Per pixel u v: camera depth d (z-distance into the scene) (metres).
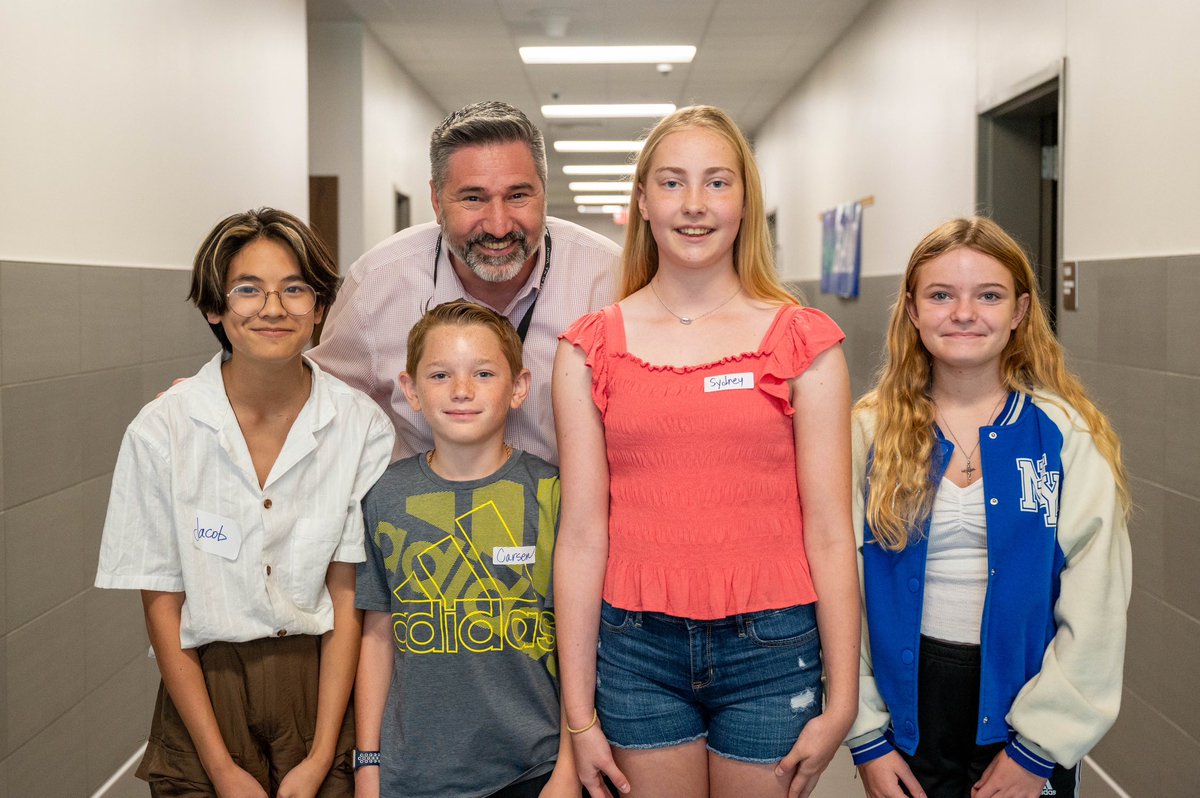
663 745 1.57
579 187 16.81
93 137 2.99
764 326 1.57
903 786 1.74
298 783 1.68
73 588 2.82
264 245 1.64
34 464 2.61
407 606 1.68
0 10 2.48
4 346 2.47
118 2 3.15
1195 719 2.49
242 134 4.48
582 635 1.61
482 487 1.72
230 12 4.31
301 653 1.74
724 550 1.52
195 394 1.69
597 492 1.62
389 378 2.08
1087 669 1.59
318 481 1.72
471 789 1.66
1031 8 3.84
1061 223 3.52
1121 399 2.97
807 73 8.83
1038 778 1.61
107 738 3.02
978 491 1.71
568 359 1.62
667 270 1.62
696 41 7.55
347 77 6.93
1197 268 2.52
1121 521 1.66
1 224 2.49
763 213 1.65
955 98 4.89
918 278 1.76
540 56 7.95
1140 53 2.90
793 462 1.57
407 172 8.59
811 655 1.55
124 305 3.18
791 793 1.54
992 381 1.76
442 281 2.05
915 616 1.69
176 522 1.64
